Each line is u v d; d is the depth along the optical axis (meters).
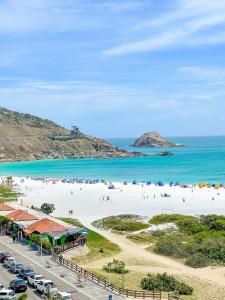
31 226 87.19
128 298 57.34
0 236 94.19
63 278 64.38
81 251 84.19
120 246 94.38
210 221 113.62
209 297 61.66
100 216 132.62
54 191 199.88
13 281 59.50
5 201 162.75
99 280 63.34
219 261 82.38
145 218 127.75
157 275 67.56
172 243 90.00
